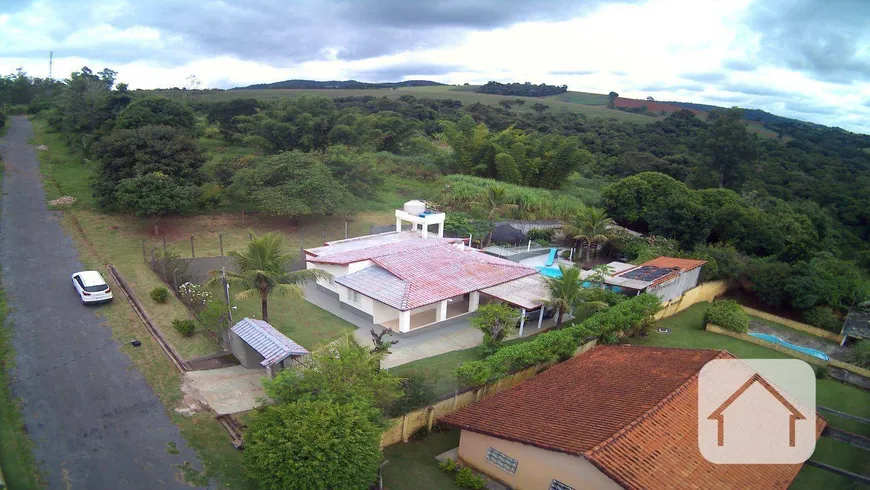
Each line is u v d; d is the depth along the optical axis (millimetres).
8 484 14430
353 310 31125
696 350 21688
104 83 70000
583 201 58438
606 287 34531
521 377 24109
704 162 73438
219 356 23594
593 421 16078
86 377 20641
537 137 79375
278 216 45812
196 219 42281
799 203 64000
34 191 44250
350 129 62156
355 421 15242
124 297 27938
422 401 19969
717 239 49719
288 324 28766
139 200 35844
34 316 25078
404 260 32688
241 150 63812
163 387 20453
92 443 16859
